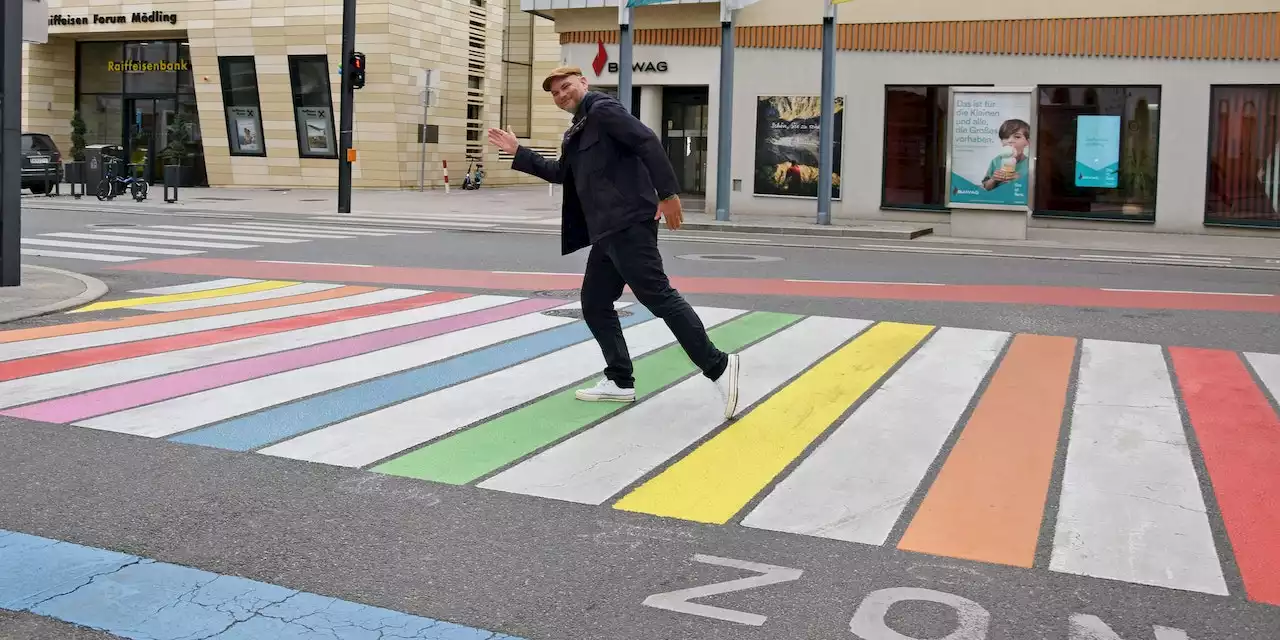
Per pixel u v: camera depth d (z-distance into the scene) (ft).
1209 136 70.33
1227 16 69.15
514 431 18.70
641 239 19.17
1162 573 12.80
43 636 11.03
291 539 13.76
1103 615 11.68
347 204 82.12
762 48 80.23
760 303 33.96
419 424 19.08
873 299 35.12
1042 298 35.81
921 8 75.61
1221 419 19.74
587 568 12.92
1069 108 73.36
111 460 16.87
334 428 18.78
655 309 19.38
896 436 18.58
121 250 50.75
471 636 11.13
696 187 86.22
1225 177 70.38
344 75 81.35
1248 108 69.56
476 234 62.90
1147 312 32.55
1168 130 71.05
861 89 77.66
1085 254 55.21
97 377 22.50
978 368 24.06
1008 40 73.92
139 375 22.72
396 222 73.15
